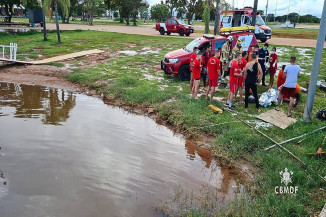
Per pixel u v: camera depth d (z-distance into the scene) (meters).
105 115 9.34
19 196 4.97
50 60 17.08
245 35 12.99
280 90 8.70
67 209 4.69
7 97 10.89
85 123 8.55
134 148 7.05
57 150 6.71
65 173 5.74
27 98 10.85
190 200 5.05
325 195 5.02
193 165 6.37
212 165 6.39
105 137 7.61
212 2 21.88
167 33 32.62
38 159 6.25
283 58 17.97
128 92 10.98
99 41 24.94
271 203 4.82
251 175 5.93
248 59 11.58
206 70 11.34
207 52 11.43
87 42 24.39
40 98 10.91
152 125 8.66
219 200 5.09
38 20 42.19
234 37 12.85
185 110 9.04
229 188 5.52
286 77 8.34
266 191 5.18
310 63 16.61
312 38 32.25
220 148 6.91
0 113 9.10
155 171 6.01
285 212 4.55
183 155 6.83
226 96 10.57
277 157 6.18
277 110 9.01
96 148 6.91
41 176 5.61
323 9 7.45
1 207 4.68
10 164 6.00
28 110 9.52
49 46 22.25
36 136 7.44
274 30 47.12
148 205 4.88
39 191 5.13
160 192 5.27
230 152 6.73
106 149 6.90
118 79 12.74
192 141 7.60
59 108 9.82
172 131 8.27
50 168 5.91
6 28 36.16
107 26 47.84
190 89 11.14
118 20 74.31
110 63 16.52
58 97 11.12
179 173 6.00
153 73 14.14
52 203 4.82
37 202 4.84
